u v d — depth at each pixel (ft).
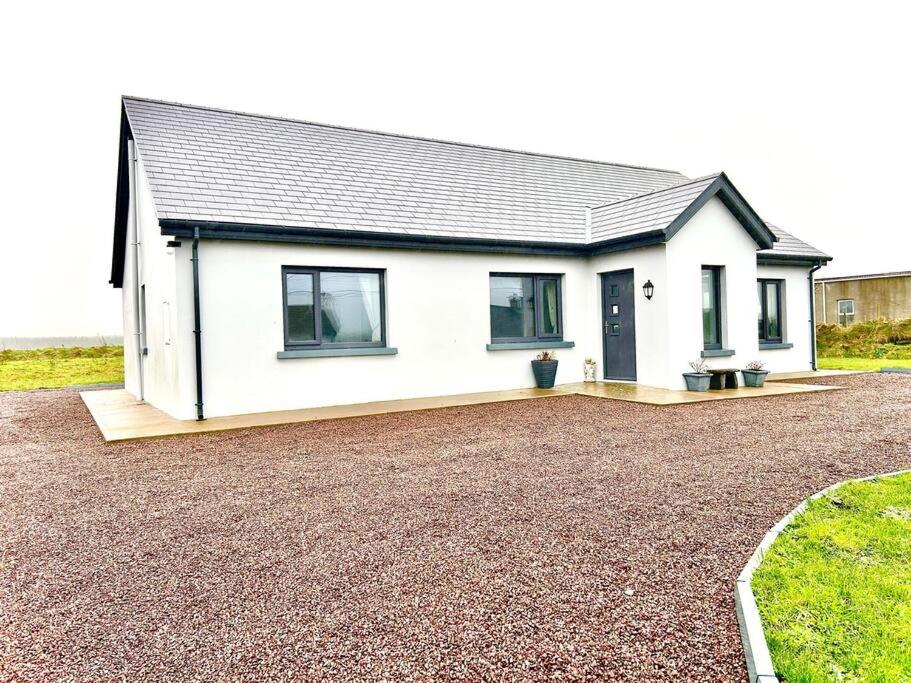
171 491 17.60
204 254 30.30
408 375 36.24
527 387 40.37
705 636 8.72
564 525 13.82
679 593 10.17
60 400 44.83
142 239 39.55
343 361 34.24
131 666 8.32
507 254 39.40
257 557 12.30
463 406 33.30
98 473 20.06
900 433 23.38
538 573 11.14
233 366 31.12
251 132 42.24
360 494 16.79
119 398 44.16
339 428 27.40
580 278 42.11
